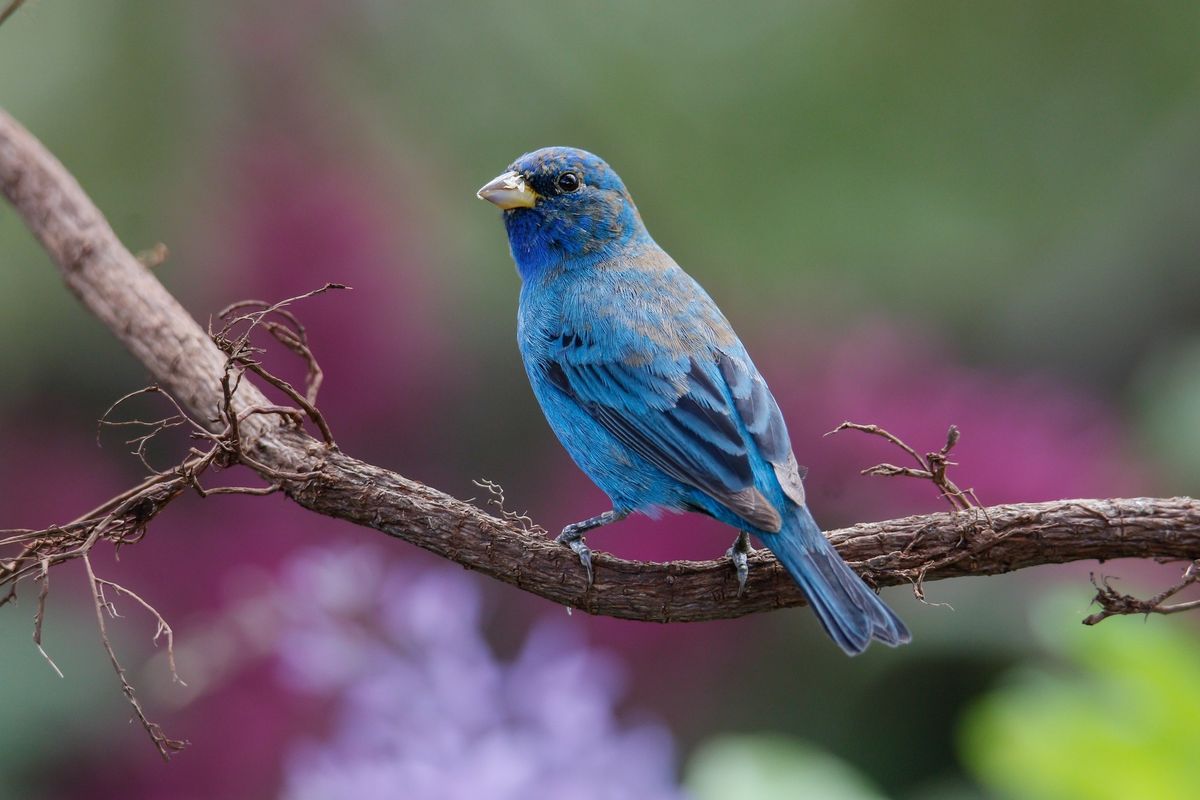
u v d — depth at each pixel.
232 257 12.91
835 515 11.59
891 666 11.81
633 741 7.88
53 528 6.61
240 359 6.74
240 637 8.72
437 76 14.33
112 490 13.12
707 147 14.08
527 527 7.21
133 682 11.17
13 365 13.78
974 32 14.04
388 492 6.98
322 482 6.93
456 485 14.60
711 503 8.30
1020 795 7.82
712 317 9.03
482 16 14.22
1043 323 15.91
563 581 7.11
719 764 7.66
